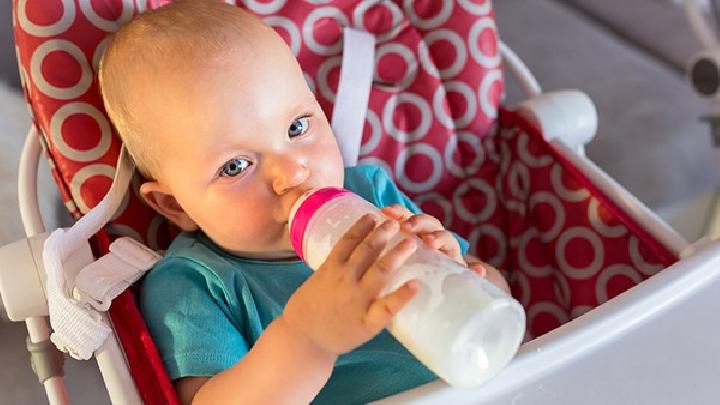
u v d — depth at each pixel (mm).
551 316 1170
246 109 867
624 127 1868
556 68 2008
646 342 813
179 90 869
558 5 2195
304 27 1122
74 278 905
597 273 1091
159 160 913
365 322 701
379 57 1161
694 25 1396
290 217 816
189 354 881
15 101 1606
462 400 753
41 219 988
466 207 1213
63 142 969
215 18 897
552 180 1134
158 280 953
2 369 1474
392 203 1110
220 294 948
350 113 1126
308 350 749
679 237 991
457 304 674
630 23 2096
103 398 1439
